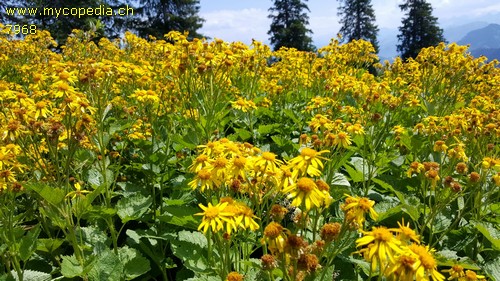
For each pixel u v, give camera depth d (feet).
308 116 19.33
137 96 14.62
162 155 13.92
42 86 13.74
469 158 15.08
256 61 19.79
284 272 6.10
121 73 17.38
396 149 16.75
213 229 6.96
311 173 7.29
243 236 9.17
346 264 10.12
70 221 9.40
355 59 26.18
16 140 10.06
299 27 156.04
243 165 8.07
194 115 14.02
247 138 17.31
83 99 10.84
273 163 7.79
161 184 13.21
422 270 5.41
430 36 154.40
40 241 9.89
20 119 9.93
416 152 15.03
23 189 9.72
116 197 14.55
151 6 128.26
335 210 11.98
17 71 24.11
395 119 18.65
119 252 10.68
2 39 25.63
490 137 15.38
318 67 22.59
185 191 12.75
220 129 15.87
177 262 11.98
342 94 17.84
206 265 9.53
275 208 7.34
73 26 96.89
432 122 14.90
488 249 11.18
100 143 11.19
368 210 6.48
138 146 15.31
